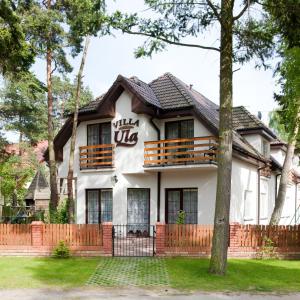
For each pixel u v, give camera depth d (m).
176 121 20.55
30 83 18.14
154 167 19.56
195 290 10.16
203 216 19.30
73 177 22.33
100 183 21.45
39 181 37.75
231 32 11.96
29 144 35.56
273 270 12.73
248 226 15.39
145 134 20.22
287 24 10.60
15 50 14.89
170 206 20.34
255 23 11.52
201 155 19.56
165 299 9.33
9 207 28.77
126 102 20.91
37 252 15.30
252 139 24.20
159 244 14.98
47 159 24.34
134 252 15.88
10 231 15.60
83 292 9.95
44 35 20.11
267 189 26.27
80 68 20.94
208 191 19.25
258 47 11.95
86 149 22.19
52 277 11.55
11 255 15.36
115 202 20.89
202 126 19.66
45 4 21.34
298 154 30.08
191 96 20.81
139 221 20.75
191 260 14.33
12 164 34.94
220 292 9.98
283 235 15.41
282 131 26.77
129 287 10.47
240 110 25.28
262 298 9.48
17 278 11.38
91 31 12.13
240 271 12.45
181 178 20.02
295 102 16.03
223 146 12.17
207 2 11.88
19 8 19.06
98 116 21.30
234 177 20.17
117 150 21.00
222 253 11.93
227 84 12.23
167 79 22.70
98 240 15.12
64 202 27.25
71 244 15.20
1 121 31.95
